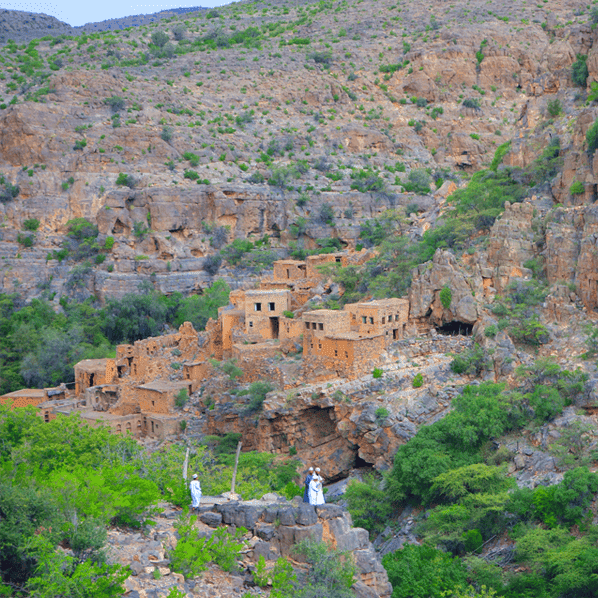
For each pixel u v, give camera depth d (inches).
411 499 3895.2
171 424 4904.0
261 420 4606.3
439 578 2950.3
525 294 4655.5
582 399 3971.5
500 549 3366.1
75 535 2049.7
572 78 6058.1
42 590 1908.2
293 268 6545.3
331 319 4662.9
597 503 3358.8
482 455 3907.5
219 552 2167.8
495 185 5620.1
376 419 4237.2
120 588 1951.3
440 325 4854.8
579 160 5054.1
